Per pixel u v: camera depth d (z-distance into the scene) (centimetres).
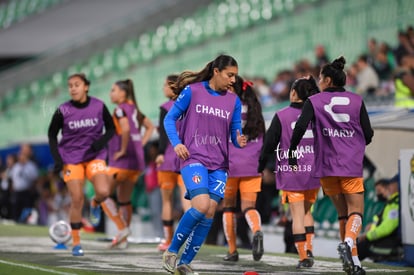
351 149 1616
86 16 6669
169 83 1667
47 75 6112
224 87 1571
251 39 5319
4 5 6844
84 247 2486
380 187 2345
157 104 5394
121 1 6625
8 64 7269
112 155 2517
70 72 6138
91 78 6047
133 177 2559
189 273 1567
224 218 2039
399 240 2198
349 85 3775
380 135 2352
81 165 2216
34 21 6788
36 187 4272
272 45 5091
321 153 1631
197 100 1556
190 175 1528
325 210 2492
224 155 1576
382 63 3747
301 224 1855
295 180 1848
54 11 6744
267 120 2811
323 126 1622
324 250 2458
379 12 4375
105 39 6178
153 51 5903
